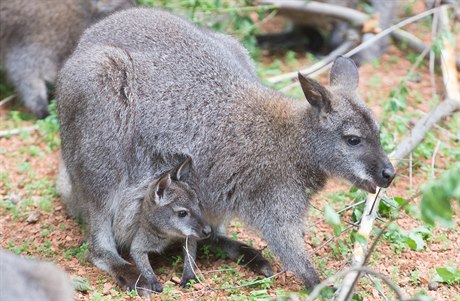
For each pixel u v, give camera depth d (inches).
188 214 389.1
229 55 424.8
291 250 389.4
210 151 397.4
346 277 335.3
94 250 407.8
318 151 390.6
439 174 507.2
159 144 401.4
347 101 387.9
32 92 598.5
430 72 653.3
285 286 390.3
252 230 401.7
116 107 397.4
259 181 391.2
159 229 391.5
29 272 262.5
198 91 401.7
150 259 420.2
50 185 494.9
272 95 410.3
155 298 376.8
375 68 672.4
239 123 396.5
